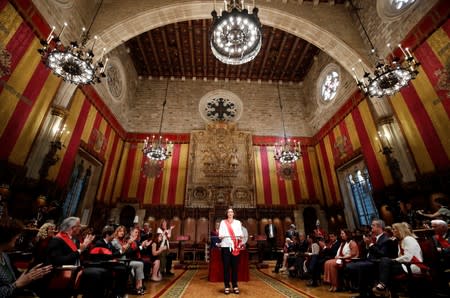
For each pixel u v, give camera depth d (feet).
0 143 20.17
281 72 58.70
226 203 46.14
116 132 46.11
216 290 16.49
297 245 27.17
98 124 38.93
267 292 15.94
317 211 47.39
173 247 41.47
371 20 33.91
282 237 44.52
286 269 26.96
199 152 50.96
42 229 11.86
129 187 46.98
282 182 49.73
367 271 13.80
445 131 22.71
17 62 21.81
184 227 43.88
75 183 34.81
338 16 38.52
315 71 53.26
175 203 46.37
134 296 14.46
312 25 37.01
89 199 37.68
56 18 26.78
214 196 46.80
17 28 21.70
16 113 21.88
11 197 21.21
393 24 29.58
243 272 20.90
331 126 45.29
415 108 26.02
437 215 18.92
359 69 35.37
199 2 35.76
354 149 37.99
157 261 21.24
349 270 14.61
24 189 22.59
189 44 50.31
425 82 24.91
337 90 43.57
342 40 35.65
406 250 12.50
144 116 53.93
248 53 22.12
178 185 48.03
